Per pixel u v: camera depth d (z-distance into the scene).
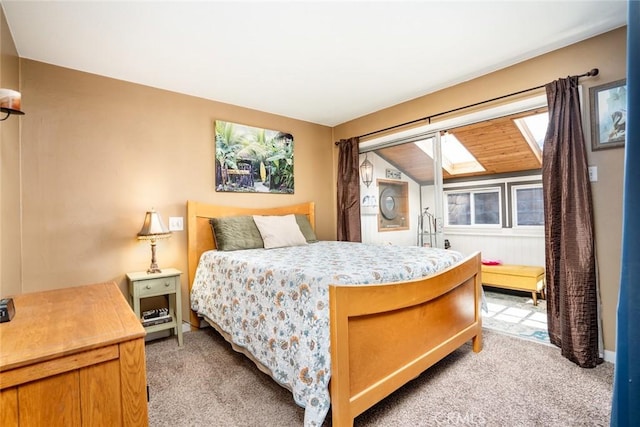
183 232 3.05
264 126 3.71
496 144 4.09
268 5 1.83
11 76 2.07
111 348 0.96
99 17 1.90
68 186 2.48
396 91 3.20
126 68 2.57
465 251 4.91
